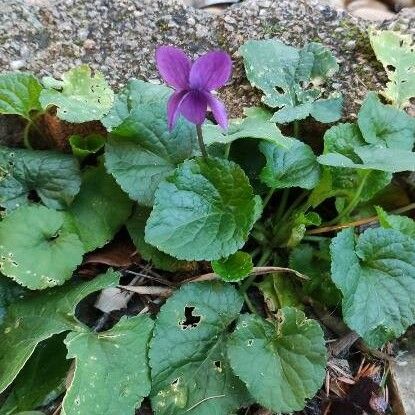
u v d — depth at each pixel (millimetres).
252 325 109
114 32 135
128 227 122
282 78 132
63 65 130
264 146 121
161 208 110
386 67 132
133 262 123
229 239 111
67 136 130
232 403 106
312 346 105
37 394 106
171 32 137
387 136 125
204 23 139
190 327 109
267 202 132
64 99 120
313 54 134
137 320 108
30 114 126
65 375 107
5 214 119
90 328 115
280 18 140
